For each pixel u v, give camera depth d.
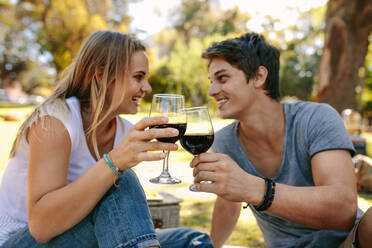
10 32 26.97
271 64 1.50
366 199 3.62
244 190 1.04
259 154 1.59
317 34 21.11
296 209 1.07
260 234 2.69
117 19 24.86
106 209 0.97
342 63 7.52
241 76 1.47
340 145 1.28
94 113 1.29
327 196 1.10
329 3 7.71
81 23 19.34
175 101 1.09
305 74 25.80
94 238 1.04
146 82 1.37
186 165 5.98
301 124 1.43
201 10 29.92
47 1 20.14
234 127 1.64
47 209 0.95
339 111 7.55
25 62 33.25
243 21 24.94
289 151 1.47
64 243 1.03
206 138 1.21
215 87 1.53
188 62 21.75
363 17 7.29
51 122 1.09
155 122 0.95
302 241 1.38
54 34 19.25
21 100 38.69
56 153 1.06
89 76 1.31
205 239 1.26
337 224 1.14
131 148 0.93
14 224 1.21
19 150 1.18
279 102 1.55
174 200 2.17
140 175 4.69
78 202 0.93
